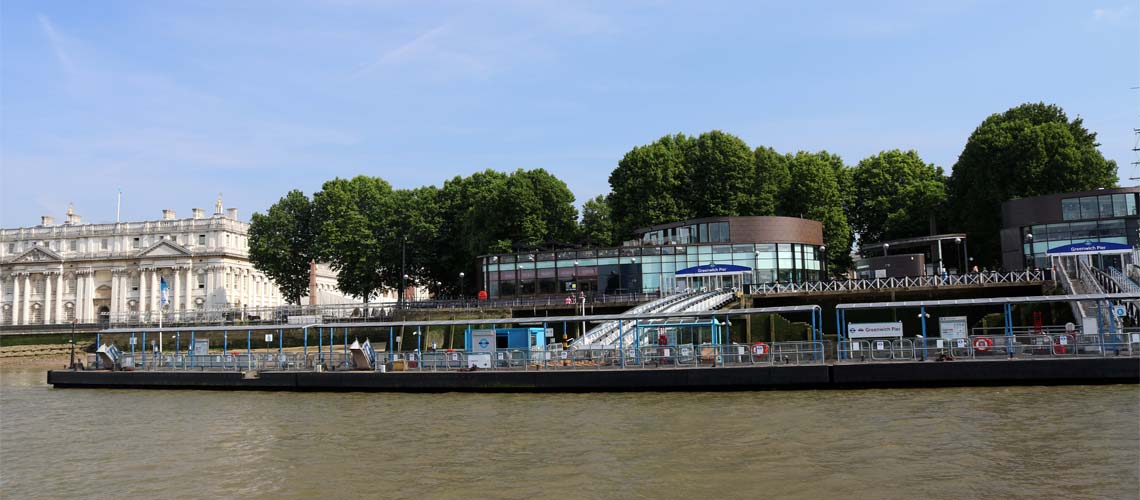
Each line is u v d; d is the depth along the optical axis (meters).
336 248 106.00
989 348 42.25
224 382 53.25
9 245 158.88
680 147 104.38
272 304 167.25
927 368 41.66
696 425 33.38
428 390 47.72
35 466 30.11
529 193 94.56
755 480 24.50
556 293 84.38
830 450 28.06
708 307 67.69
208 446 33.03
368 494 24.50
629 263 82.81
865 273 80.62
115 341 97.00
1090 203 73.31
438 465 27.84
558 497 23.45
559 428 33.91
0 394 55.00
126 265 151.00
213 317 106.44
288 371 51.75
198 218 150.62
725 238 84.25
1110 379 40.19
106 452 32.53
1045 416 32.50
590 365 46.88
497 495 23.88
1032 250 75.69
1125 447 26.94
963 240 86.88
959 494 22.58
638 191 99.25
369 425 36.50
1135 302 50.38
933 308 73.75
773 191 100.44
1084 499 21.77
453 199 106.44
